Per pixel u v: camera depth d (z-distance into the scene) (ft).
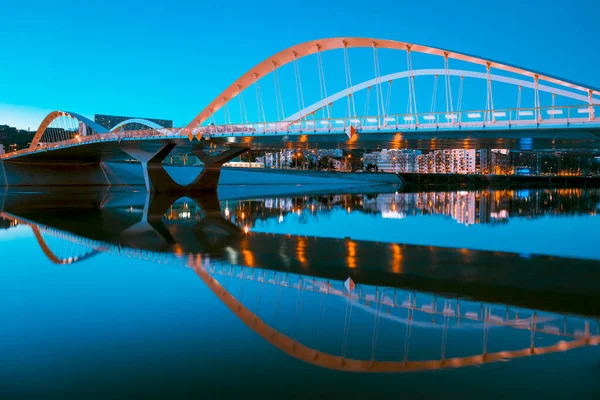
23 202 143.84
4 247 55.47
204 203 143.43
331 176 377.71
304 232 72.84
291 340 23.21
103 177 314.55
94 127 241.76
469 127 102.78
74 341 23.17
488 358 20.77
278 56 163.53
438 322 26.27
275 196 187.01
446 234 70.90
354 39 143.84
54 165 304.30
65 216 98.27
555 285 36.45
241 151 205.36
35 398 17.21
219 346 22.44
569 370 19.25
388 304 30.27
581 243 61.16
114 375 19.25
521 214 108.47
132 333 24.30
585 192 257.34
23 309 28.78
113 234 68.69
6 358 21.02
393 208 127.54
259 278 38.37
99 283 36.11
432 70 132.57
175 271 41.09
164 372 19.47
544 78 113.50
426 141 128.98
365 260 47.78
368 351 21.81
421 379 18.53
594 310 29.09
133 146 197.47
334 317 27.20
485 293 33.68
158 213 107.55
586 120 90.12
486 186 391.45
